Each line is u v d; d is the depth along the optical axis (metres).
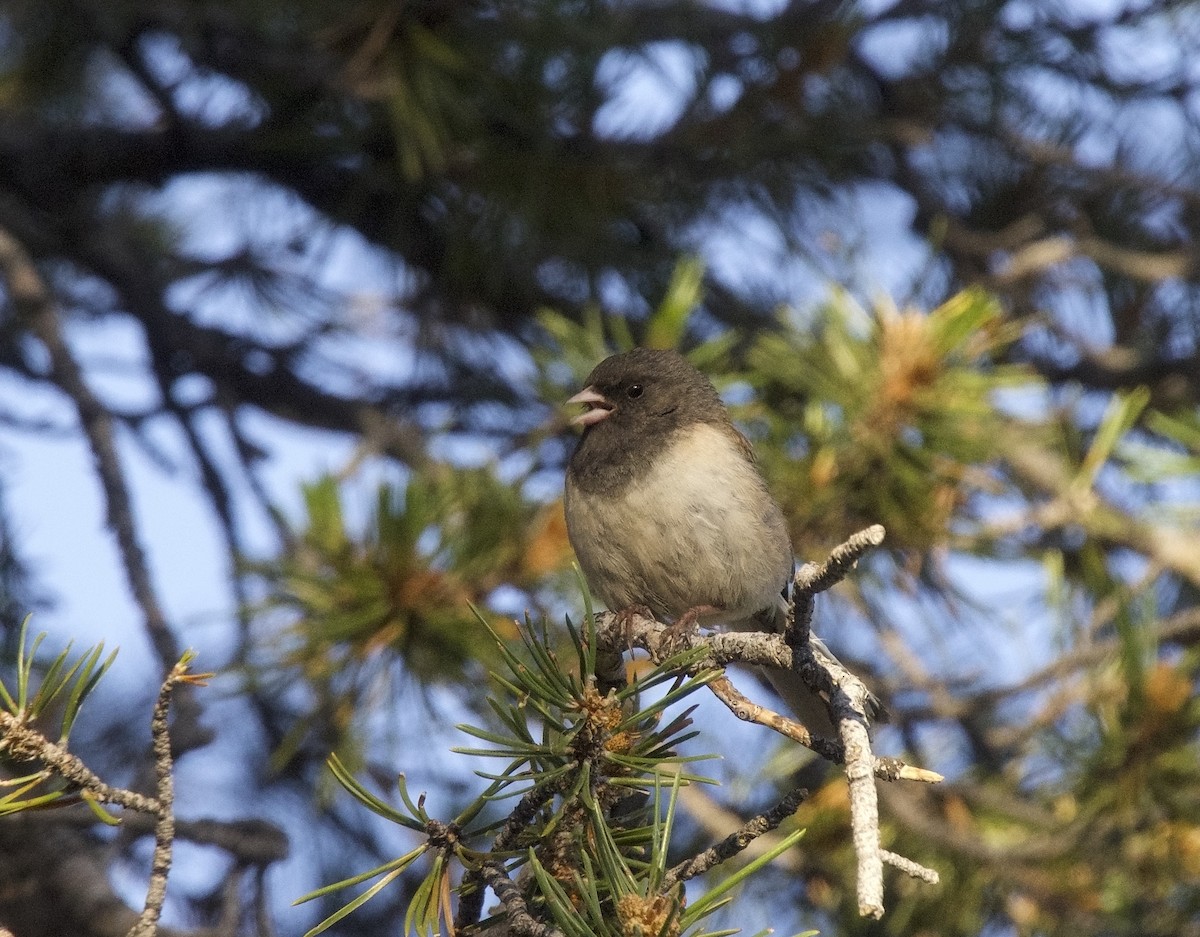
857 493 8.03
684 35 9.97
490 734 4.88
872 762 4.55
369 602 7.41
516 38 9.30
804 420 8.36
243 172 11.88
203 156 11.67
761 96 9.90
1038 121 12.16
